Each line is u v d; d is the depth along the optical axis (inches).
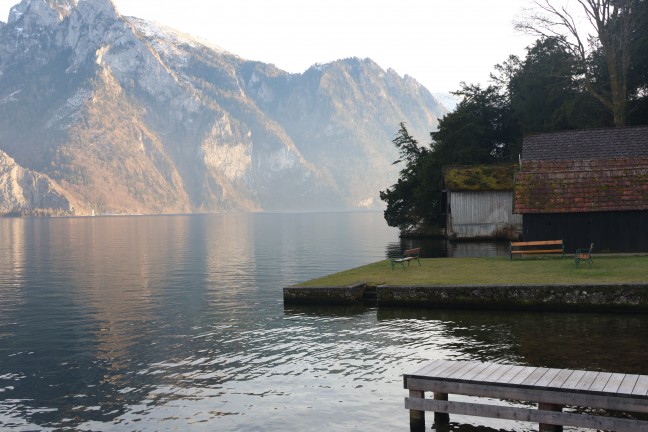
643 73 2252.7
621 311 912.3
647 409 432.8
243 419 552.4
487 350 729.0
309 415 554.3
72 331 1002.1
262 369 705.0
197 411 577.9
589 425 448.1
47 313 1202.6
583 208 1343.5
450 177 2442.2
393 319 945.5
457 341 783.1
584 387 459.5
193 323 1032.8
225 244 3641.7
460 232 2380.7
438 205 2915.8
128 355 808.9
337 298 1100.5
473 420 526.6
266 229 6161.4
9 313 1212.5
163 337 921.5
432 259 1460.4
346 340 823.7
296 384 642.2
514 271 1147.9
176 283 1672.0
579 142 1533.0
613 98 2030.0
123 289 1568.7
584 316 900.0
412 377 503.8
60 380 698.2
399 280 1133.7
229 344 846.5
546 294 949.8
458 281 1066.7
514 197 1406.3
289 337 864.3
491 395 477.1
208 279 1755.7
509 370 515.2
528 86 2871.6
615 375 493.4
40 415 583.5
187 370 718.5
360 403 577.0
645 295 900.0
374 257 2345.0
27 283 1753.2
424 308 1024.2
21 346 891.4
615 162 1407.5
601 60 2365.9
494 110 3176.7
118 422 558.9
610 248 1339.8
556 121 2493.8
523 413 467.2
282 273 1881.2
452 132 2935.5
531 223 1382.9
